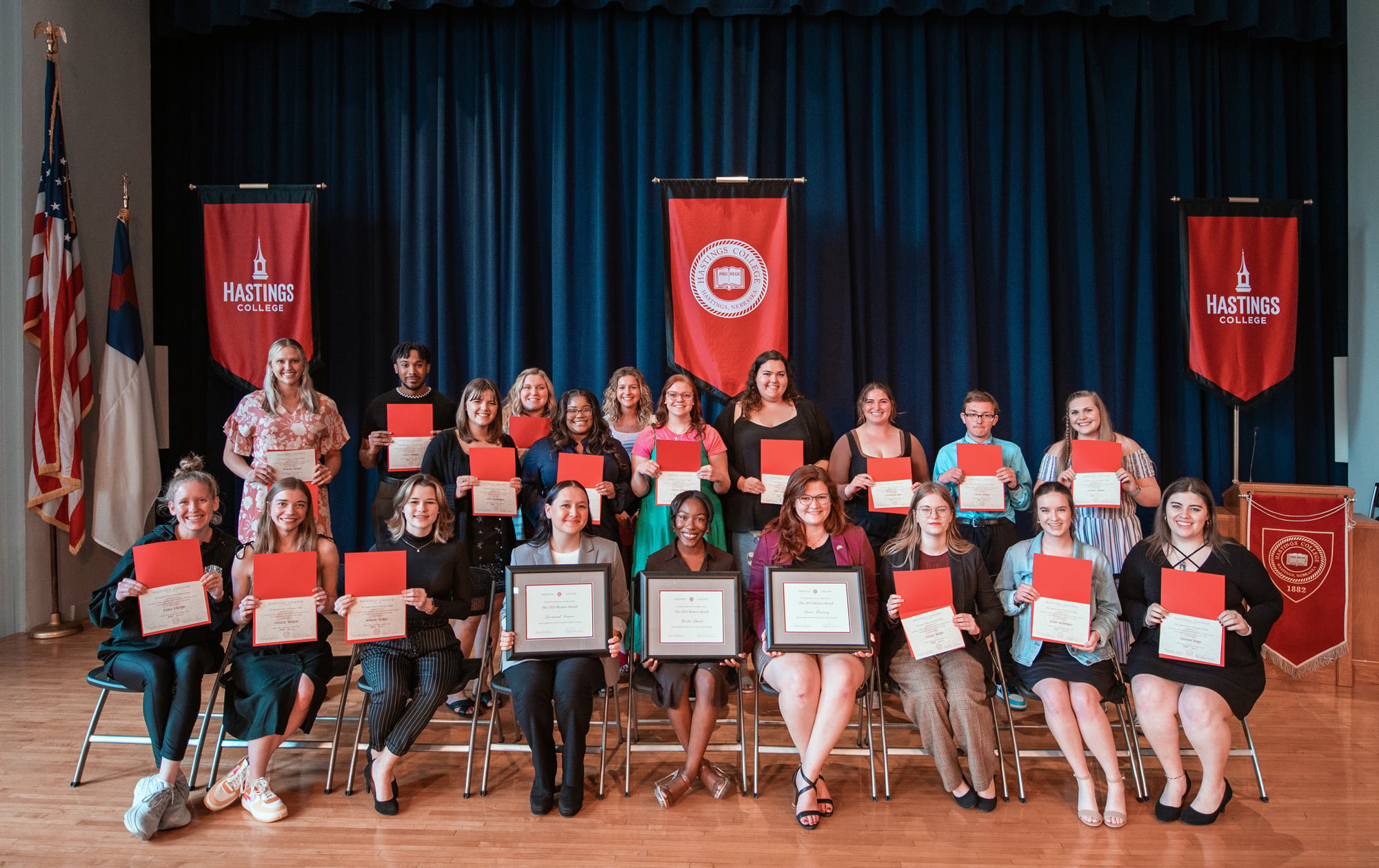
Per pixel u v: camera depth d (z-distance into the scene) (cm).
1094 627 277
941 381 505
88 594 490
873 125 502
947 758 265
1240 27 503
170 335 535
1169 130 518
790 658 273
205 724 278
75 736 317
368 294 517
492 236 501
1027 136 507
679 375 358
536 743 261
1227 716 259
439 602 281
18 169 456
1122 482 331
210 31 512
